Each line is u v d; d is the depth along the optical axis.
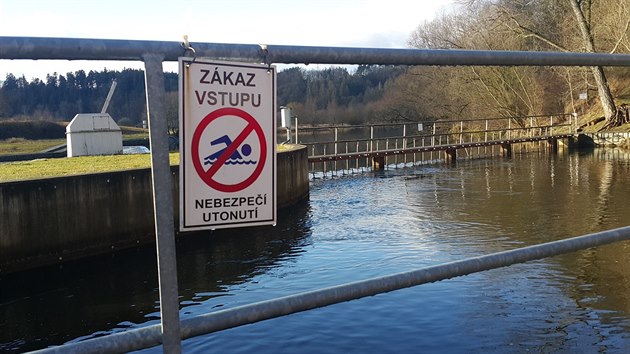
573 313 7.11
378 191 20.72
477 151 35.72
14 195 10.88
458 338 6.48
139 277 10.69
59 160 18.17
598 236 2.21
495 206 16.17
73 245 11.76
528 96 41.59
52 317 8.53
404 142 30.73
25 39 1.36
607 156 29.84
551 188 19.27
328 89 54.12
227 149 1.62
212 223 1.63
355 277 9.57
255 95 1.65
